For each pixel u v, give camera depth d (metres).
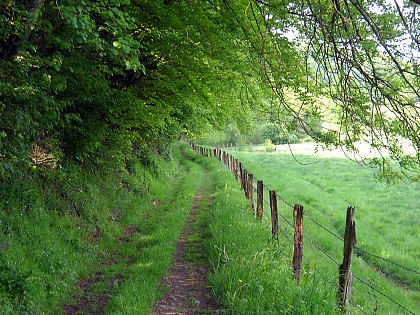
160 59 10.80
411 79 4.69
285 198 18.19
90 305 6.51
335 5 4.43
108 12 5.82
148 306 6.11
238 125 14.99
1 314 4.97
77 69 8.10
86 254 8.57
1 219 7.19
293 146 66.75
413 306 8.55
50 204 9.13
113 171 14.27
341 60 4.83
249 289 5.99
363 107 5.44
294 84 6.58
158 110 13.00
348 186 25.44
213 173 26.02
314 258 9.59
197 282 7.29
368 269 10.29
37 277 6.21
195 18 8.27
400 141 5.48
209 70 10.15
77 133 10.46
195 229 11.33
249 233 8.98
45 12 6.55
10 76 6.13
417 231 14.70
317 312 5.30
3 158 6.25
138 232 11.56
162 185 19.88
